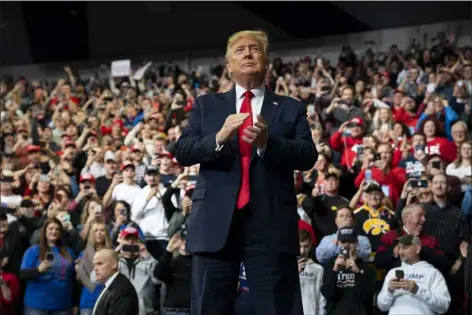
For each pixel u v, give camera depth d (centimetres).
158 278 759
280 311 288
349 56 1945
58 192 952
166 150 1039
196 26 2462
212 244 284
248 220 289
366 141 1003
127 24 2552
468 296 723
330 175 848
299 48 2306
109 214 940
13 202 1017
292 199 296
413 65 1633
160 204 880
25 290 841
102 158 1151
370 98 1299
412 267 690
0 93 2106
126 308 649
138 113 1577
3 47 2642
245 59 301
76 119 1581
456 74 1529
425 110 1173
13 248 862
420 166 826
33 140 1408
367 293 715
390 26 2164
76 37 2616
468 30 2036
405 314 668
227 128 282
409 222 730
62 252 825
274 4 2331
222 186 290
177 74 2202
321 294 729
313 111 1269
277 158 288
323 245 739
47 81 2455
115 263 663
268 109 302
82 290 810
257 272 289
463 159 944
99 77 2584
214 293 288
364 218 800
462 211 789
